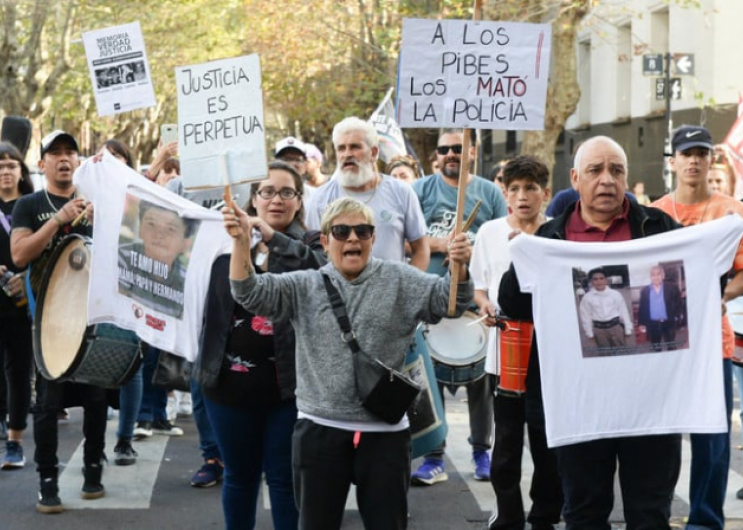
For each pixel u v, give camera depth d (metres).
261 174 5.93
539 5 22.14
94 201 7.37
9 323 9.08
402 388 5.46
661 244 5.75
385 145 13.16
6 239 9.55
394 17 26.53
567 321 5.76
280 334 6.15
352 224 5.57
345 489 5.61
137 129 42.34
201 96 6.02
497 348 7.11
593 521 5.85
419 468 8.79
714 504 7.12
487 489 8.62
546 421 5.74
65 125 42.94
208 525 7.71
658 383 5.75
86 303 7.74
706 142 7.20
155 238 7.09
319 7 27.41
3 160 9.72
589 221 6.09
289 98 29.12
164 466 9.36
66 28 27.53
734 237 5.76
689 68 25.11
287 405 6.21
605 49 33.59
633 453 5.81
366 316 5.55
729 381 6.93
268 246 6.34
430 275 5.67
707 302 5.75
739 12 27.33
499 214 9.24
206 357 6.27
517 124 6.20
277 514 6.24
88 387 8.17
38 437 7.94
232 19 32.47
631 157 31.83
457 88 6.20
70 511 8.00
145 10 31.80
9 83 26.86
